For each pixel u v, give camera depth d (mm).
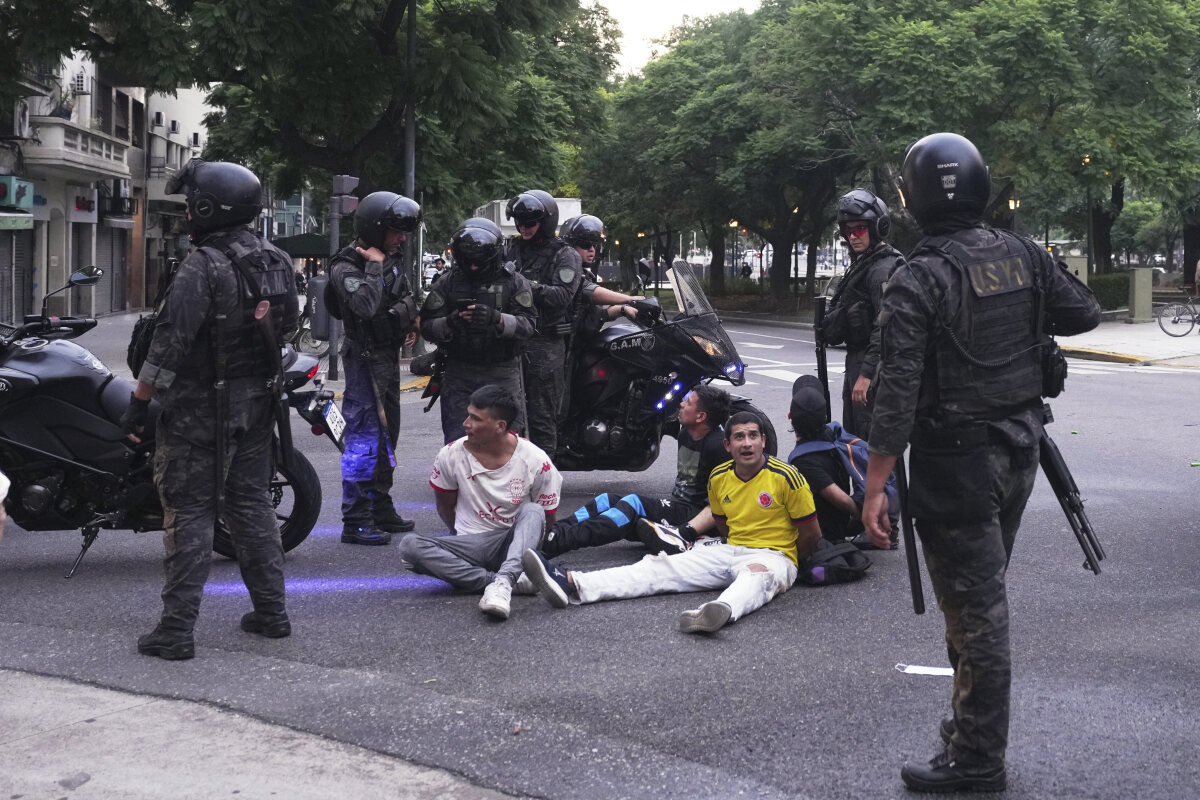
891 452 3119
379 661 4391
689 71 44344
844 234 6172
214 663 4316
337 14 17062
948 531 3168
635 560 6008
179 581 4379
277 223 70125
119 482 5637
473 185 24531
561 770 3391
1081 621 4922
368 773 3365
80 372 5609
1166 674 4219
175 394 4422
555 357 6969
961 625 3199
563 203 24562
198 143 48344
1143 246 68625
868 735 3656
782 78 31547
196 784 3270
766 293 53844
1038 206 41188
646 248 60656
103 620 4902
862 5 27953
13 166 28969
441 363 6633
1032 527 6824
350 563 6016
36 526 5730
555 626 4852
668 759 3473
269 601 4664
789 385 15867
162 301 4582
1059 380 3326
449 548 5332
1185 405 13109
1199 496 7785
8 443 5586
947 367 3131
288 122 18984
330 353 15836
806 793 3242
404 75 18453
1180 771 3379
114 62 16734
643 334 7340
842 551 5516
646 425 7453
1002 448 3170
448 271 6379
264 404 4578
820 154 36906
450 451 5445
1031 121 28078
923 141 3340
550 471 5469
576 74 34031
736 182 39594
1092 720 3773
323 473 8922
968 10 28047
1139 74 27656
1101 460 9297
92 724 3701
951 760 3238
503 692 4051
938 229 3295
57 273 33125
